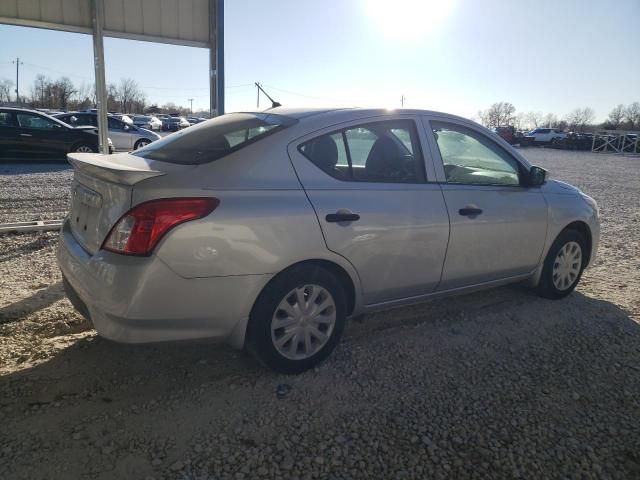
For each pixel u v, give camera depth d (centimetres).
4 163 1419
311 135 310
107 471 225
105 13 619
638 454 254
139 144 1792
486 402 292
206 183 268
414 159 353
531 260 424
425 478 231
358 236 312
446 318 408
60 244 320
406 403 287
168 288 257
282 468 232
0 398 275
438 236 350
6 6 574
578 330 395
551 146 4412
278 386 299
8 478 218
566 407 290
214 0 673
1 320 369
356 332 376
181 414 269
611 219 912
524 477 235
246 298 279
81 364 315
